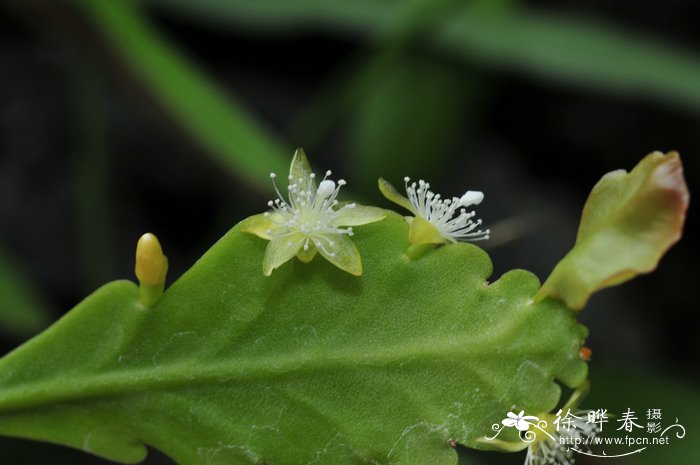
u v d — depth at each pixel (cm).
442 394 24
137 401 24
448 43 41
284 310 24
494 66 42
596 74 42
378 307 24
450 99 42
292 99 57
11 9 49
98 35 39
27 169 51
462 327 24
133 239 51
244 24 47
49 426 24
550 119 56
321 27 50
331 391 24
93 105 44
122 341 24
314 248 24
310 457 24
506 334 24
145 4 49
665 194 23
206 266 24
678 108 48
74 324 24
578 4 56
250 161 36
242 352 24
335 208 25
